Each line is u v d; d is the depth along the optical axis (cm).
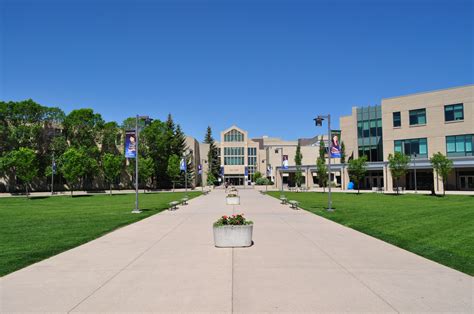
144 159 6569
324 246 1144
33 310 593
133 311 585
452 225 1631
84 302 630
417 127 5416
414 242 1210
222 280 759
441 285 720
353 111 6638
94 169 6272
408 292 676
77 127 6175
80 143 6219
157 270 848
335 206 2805
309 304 612
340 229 1534
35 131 5475
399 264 899
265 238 1303
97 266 891
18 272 838
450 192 4788
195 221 1861
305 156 9644
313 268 861
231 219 1181
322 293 670
